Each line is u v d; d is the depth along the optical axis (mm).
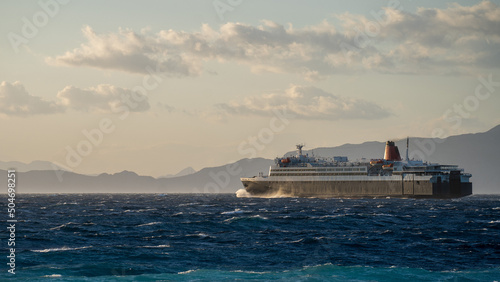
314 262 61000
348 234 87375
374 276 52625
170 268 56375
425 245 74750
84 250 65938
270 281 49969
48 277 50750
